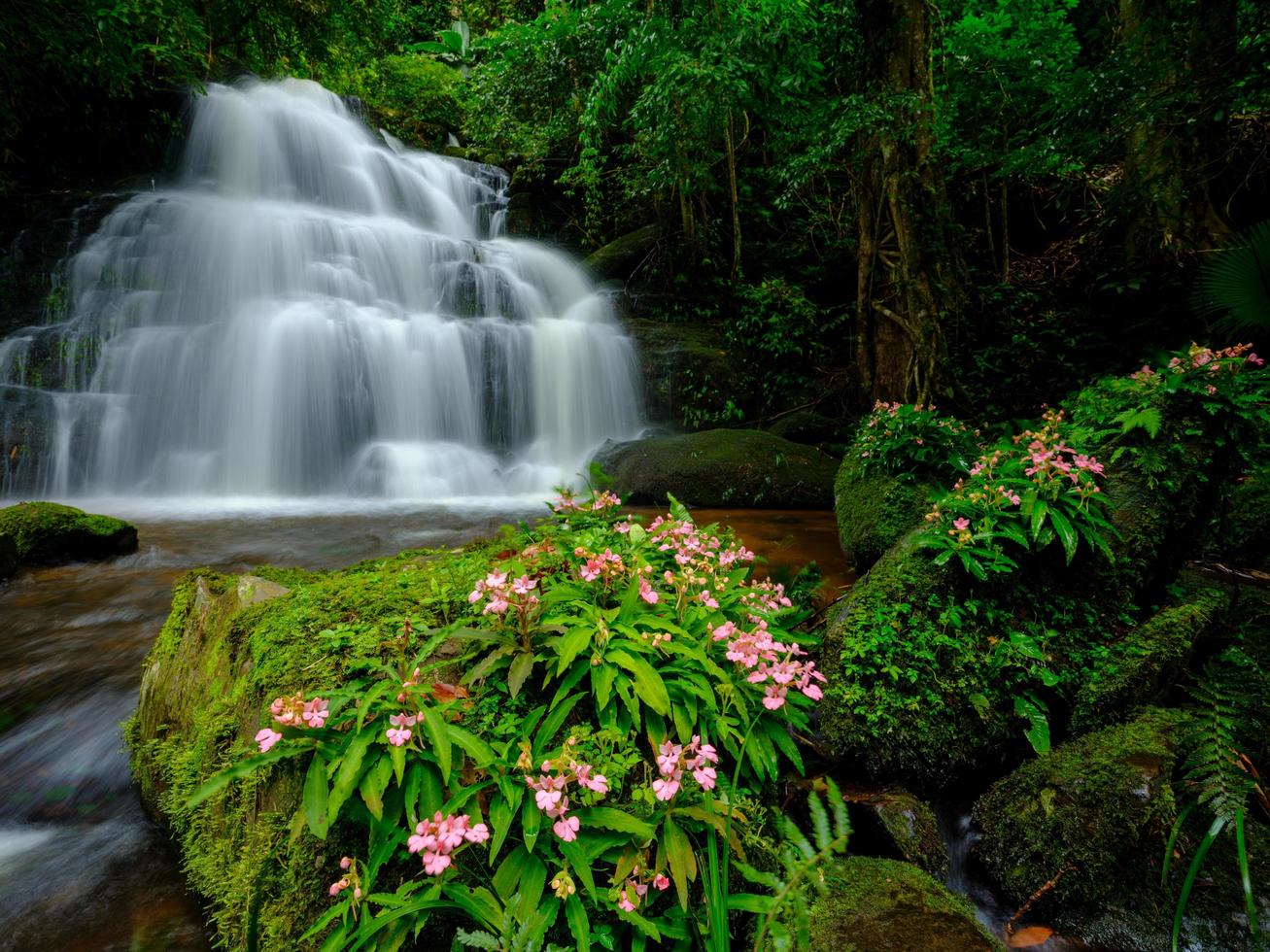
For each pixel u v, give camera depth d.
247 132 13.97
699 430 11.22
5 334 9.38
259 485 9.67
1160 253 8.79
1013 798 2.36
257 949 1.79
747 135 12.27
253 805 2.00
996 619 2.80
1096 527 2.94
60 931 2.09
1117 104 6.64
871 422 5.47
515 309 13.04
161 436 9.37
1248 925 1.98
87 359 9.39
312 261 11.82
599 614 2.04
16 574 5.05
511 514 7.98
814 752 2.53
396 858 1.71
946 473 4.75
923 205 7.73
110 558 5.58
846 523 5.04
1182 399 3.30
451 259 13.54
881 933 1.72
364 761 1.68
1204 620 2.98
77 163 12.17
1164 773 2.21
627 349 11.73
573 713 1.99
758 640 2.02
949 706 2.59
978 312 9.78
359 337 10.31
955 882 2.32
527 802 1.66
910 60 7.60
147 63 12.01
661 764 1.68
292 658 2.10
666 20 9.15
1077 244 11.43
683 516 3.03
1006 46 10.02
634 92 12.77
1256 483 4.26
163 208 11.05
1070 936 2.09
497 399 11.18
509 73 14.05
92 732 3.09
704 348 11.66
